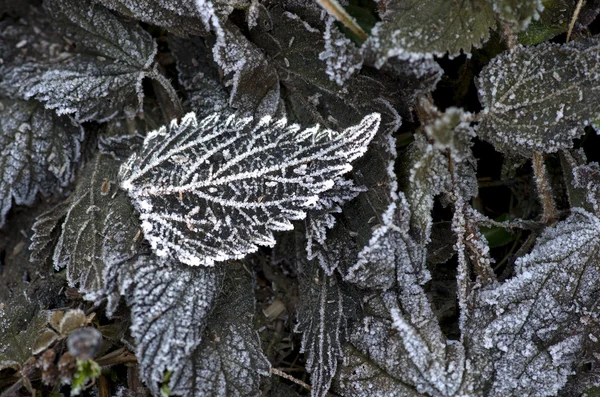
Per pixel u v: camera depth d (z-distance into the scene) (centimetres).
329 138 40
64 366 38
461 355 40
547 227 41
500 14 40
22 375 40
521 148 41
